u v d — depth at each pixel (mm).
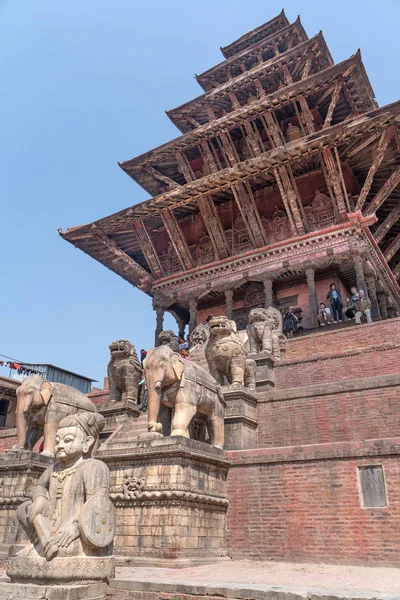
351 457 9469
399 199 34375
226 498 10484
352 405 13016
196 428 12109
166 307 36094
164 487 9266
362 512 8977
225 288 33688
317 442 13031
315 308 29531
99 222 36000
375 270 31297
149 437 10055
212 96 39312
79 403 13633
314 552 9102
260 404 14328
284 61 36250
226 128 36062
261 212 35281
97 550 6586
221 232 35156
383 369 15188
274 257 32312
